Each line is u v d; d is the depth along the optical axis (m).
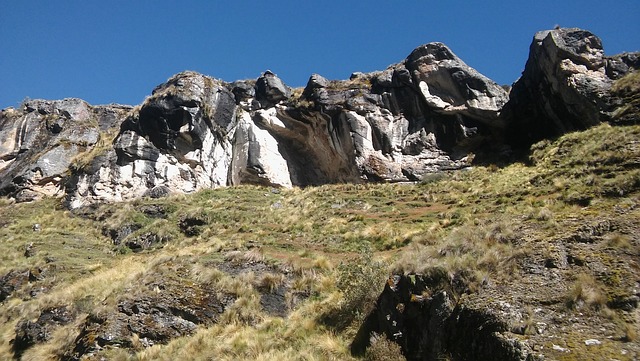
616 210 13.44
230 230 27.62
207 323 16.05
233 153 43.25
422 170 35.75
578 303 9.57
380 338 11.50
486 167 33.66
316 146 41.91
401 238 20.94
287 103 43.38
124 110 52.44
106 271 23.69
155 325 15.76
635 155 20.64
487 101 36.34
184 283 17.47
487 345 9.34
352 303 14.09
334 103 39.81
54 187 40.97
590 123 29.14
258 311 16.41
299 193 36.34
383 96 39.97
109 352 14.73
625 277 9.95
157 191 37.38
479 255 12.20
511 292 10.47
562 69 31.09
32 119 47.81
